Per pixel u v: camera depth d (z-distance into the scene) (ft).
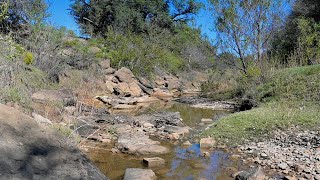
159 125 31.99
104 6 108.78
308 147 21.74
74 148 13.39
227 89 62.13
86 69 54.85
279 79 42.22
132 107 45.65
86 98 44.70
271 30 54.75
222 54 59.31
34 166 10.96
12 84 24.38
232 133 26.30
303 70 42.11
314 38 52.08
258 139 24.59
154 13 117.50
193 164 19.77
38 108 25.73
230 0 54.34
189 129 30.73
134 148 22.07
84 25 96.73
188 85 87.61
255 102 39.50
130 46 75.51
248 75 49.03
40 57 42.04
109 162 19.74
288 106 33.19
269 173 17.78
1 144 10.86
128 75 62.03
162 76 83.87
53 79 42.32
